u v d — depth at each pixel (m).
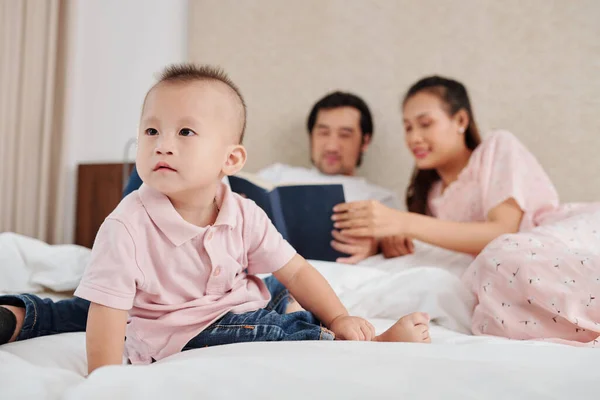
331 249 1.56
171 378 0.44
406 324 0.79
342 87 2.39
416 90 1.80
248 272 0.86
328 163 2.20
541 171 1.59
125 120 2.64
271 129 2.49
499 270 1.02
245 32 2.53
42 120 2.37
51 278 1.20
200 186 0.72
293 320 0.76
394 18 2.32
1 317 0.78
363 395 0.41
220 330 0.72
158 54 2.67
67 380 0.53
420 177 1.92
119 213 0.71
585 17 2.03
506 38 2.14
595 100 2.01
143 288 0.71
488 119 2.16
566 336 0.91
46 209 2.37
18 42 2.28
